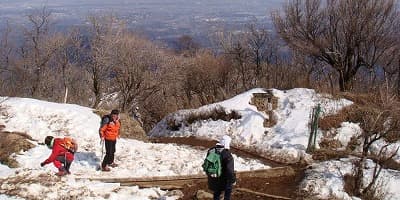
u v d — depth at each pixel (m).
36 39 37.88
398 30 24.03
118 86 35.75
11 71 36.34
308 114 19.22
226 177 9.65
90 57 36.50
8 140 14.77
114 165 13.79
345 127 17.95
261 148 17.86
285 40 27.02
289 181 13.87
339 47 24.48
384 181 13.66
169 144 18.44
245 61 36.75
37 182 11.27
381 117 15.78
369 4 23.41
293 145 17.34
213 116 21.31
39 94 37.12
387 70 25.06
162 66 35.38
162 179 12.78
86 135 17.11
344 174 13.99
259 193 12.31
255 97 21.14
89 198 10.73
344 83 24.47
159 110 35.75
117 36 35.47
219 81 35.69
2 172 12.42
